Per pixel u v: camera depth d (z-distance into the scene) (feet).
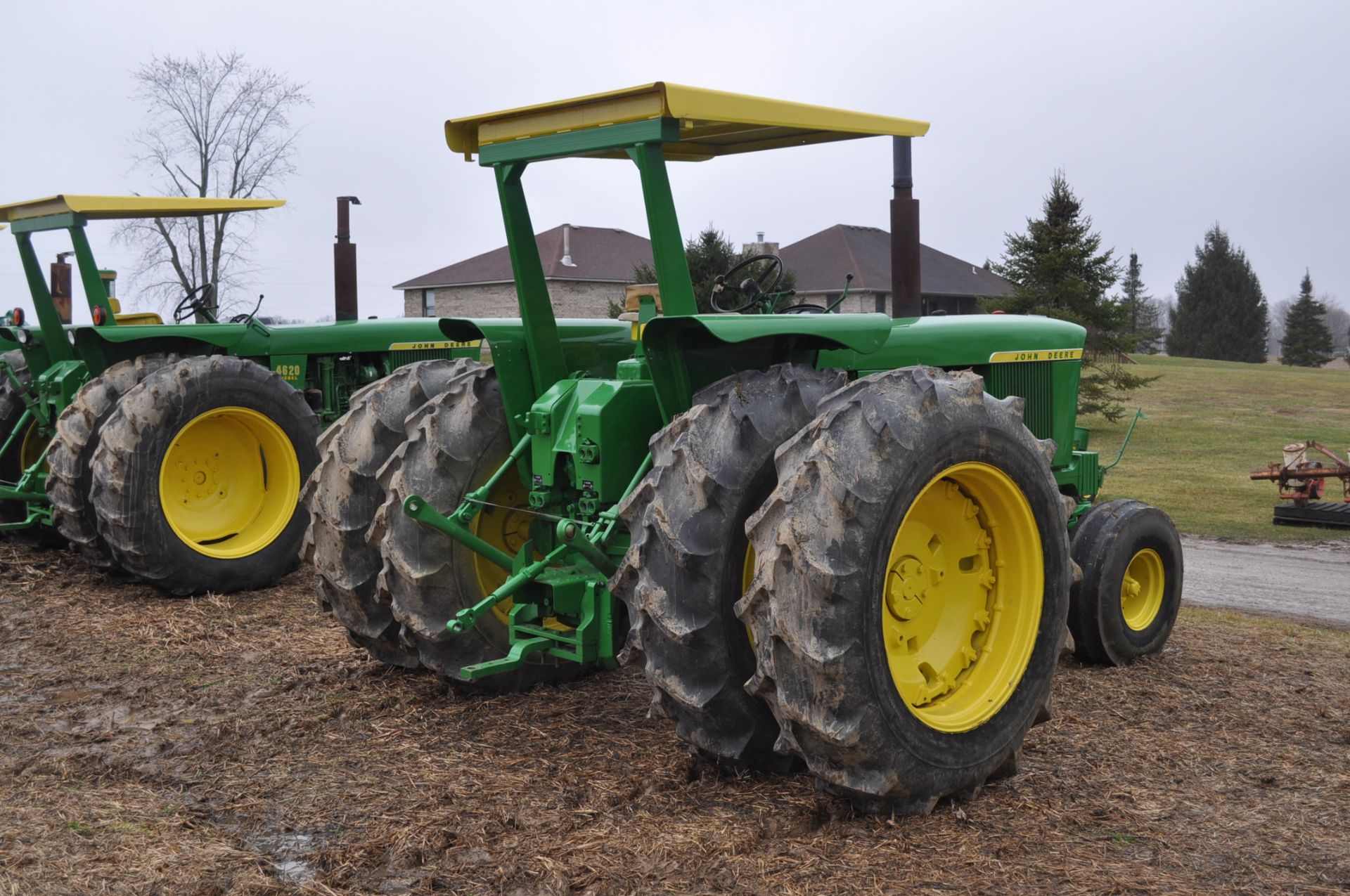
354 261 27.66
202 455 21.67
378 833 10.41
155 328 22.84
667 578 10.79
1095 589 16.26
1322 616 21.86
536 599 13.29
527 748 12.72
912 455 10.43
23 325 24.75
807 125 12.00
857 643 9.98
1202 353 190.80
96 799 11.30
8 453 25.90
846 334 11.55
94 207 22.72
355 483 14.85
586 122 11.48
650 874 9.52
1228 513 37.40
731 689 11.02
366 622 15.14
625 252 118.62
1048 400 17.71
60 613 19.56
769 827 10.46
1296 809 11.12
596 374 14.46
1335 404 79.15
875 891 9.21
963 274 122.42
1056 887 9.34
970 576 11.93
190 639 17.84
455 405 14.11
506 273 119.24
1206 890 9.33
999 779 11.77
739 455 10.95
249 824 10.73
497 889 9.34
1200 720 14.01
